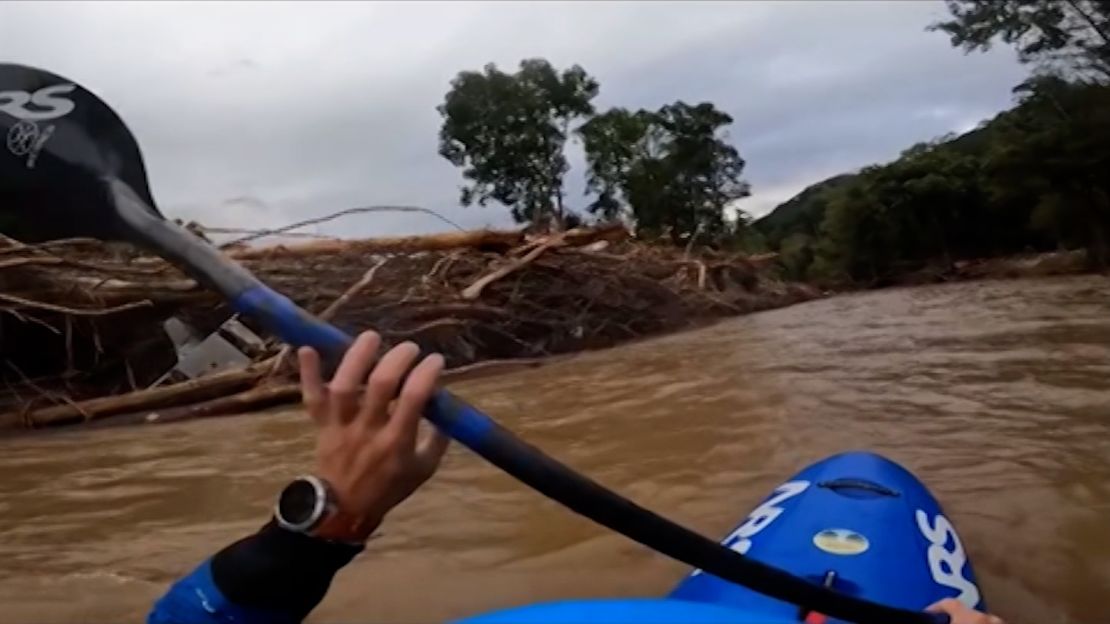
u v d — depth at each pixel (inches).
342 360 48.3
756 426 197.6
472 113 1267.2
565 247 400.2
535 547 131.6
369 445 47.3
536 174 1286.9
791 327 421.7
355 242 346.0
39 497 174.1
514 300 370.6
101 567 132.3
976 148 1379.2
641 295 455.5
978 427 183.9
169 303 289.6
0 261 253.9
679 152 1414.9
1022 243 1282.0
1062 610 105.5
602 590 116.8
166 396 268.7
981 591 106.0
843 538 97.3
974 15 1139.3
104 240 52.8
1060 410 194.1
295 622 49.3
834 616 63.0
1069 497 139.9
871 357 289.3
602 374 298.0
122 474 190.2
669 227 1378.0
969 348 295.6
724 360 308.8
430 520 144.6
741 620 53.5
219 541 142.9
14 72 53.5
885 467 120.8
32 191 51.9
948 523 110.0
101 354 297.3
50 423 257.8
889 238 1290.6
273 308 49.2
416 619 110.6
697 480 161.0
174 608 49.9
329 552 48.6
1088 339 298.5
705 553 57.4
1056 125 1077.8
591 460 179.3
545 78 1268.5
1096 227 1065.5
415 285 356.5
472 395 273.1
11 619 114.2
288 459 195.5
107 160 52.9
